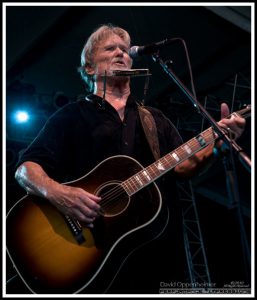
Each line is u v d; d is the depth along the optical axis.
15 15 5.64
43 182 2.38
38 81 7.06
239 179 9.59
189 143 2.54
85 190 2.42
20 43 6.12
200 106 2.39
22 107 6.43
